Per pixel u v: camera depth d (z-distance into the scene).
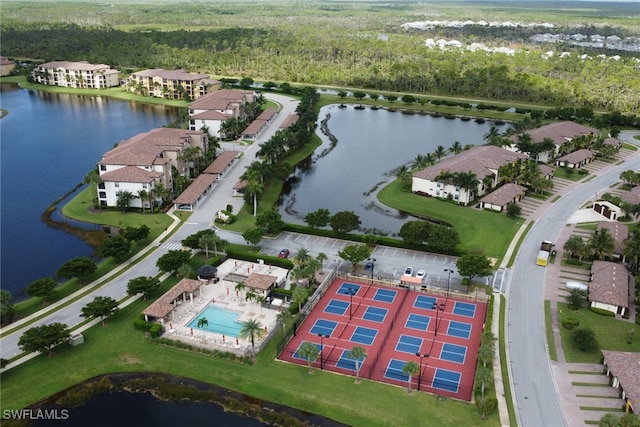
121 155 170.50
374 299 120.75
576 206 171.00
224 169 194.50
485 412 85.50
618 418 78.75
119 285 123.94
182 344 103.62
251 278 120.50
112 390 94.00
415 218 165.88
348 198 183.88
